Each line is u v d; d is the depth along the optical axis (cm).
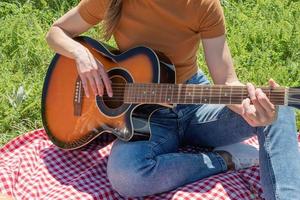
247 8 539
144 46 323
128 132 322
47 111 353
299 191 291
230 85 296
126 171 311
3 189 327
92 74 326
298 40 488
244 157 335
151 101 316
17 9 508
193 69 337
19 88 416
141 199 322
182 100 308
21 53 463
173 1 312
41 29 484
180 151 354
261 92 278
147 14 320
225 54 318
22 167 343
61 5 516
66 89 346
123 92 324
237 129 331
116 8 324
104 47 337
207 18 313
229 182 321
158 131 330
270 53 480
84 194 321
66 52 336
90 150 358
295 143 303
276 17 529
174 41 322
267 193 297
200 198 309
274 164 297
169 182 315
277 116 293
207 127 339
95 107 336
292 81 452
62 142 351
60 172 344
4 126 401
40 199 321
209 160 327
